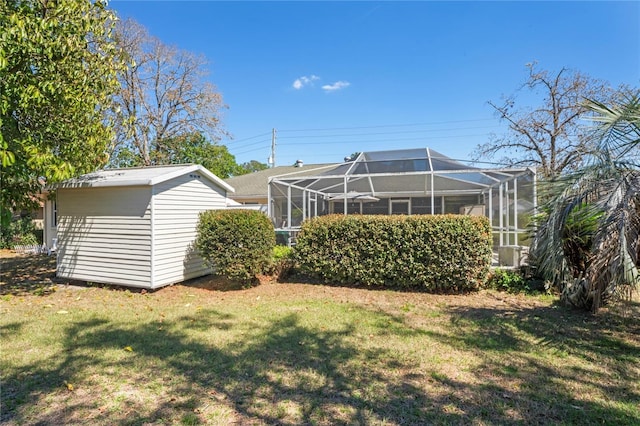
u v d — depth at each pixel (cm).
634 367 381
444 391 329
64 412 294
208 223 779
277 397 319
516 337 474
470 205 1459
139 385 341
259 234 788
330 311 605
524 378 355
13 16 618
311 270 816
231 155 3334
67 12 704
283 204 1456
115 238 809
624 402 308
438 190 1344
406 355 414
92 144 804
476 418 285
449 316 574
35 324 533
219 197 970
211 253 777
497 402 309
